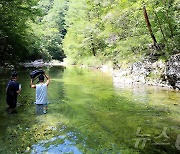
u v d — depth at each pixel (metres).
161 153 4.06
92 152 4.10
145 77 12.02
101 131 5.11
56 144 4.43
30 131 5.04
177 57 10.12
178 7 11.15
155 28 12.69
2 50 20.05
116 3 16.67
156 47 12.56
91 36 27.45
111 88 10.62
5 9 13.41
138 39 13.80
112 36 19.31
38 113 6.31
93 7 27.80
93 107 7.16
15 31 17.62
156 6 11.65
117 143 4.48
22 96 8.35
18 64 22.56
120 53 17.39
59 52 46.47
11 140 4.56
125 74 13.66
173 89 9.99
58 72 18.83
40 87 7.21
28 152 4.09
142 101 7.96
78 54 32.28
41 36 32.28
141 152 4.10
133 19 14.44
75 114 6.36
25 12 14.35
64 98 8.36
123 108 7.08
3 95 8.41
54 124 5.50
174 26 11.78
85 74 17.09
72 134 4.92
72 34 33.28
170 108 7.02
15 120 5.70
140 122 5.74
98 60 25.88
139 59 13.39
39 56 33.66
